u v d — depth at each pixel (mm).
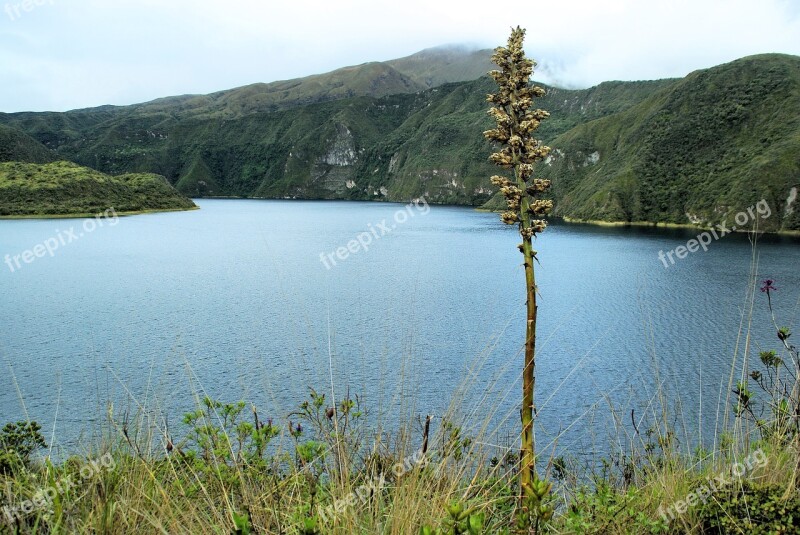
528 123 2688
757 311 61094
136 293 76750
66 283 85062
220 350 46188
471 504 3064
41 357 44875
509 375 37938
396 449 3570
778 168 171000
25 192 187375
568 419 26297
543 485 2541
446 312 62375
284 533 2889
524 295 74000
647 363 42312
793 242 130125
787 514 3098
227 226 193125
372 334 47688
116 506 3068
